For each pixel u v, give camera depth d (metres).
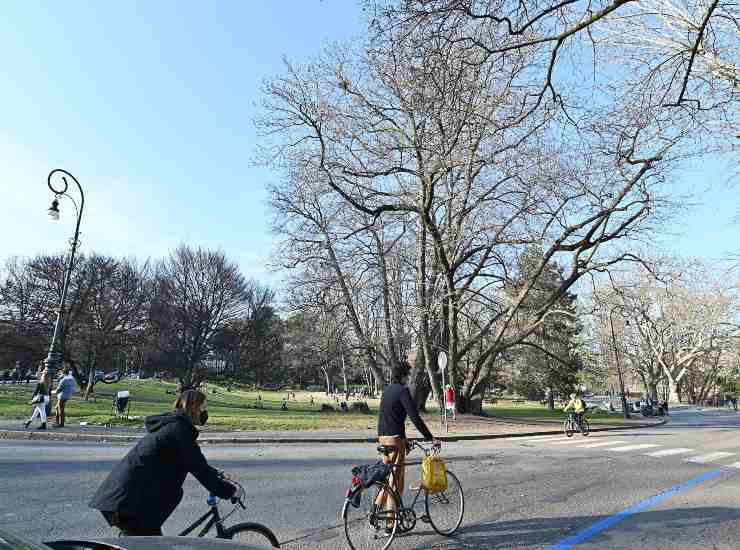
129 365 67.00
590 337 58.78
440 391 28.98
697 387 101.31
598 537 6.45
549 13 8.20
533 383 53.25
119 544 3.12
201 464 4.15
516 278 30.27
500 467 11.91
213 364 58.00
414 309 28.67
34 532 6.35
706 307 66.81
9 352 50.56
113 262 54.09
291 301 31.58
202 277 56.03
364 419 26.91
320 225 30.27
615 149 12.06
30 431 17.06
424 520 6.36
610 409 59.00
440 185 27.58
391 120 25.39
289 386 94.81
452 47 8.70
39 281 51.41
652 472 11.41
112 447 14.40
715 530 6.83
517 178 25.27
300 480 9.76
